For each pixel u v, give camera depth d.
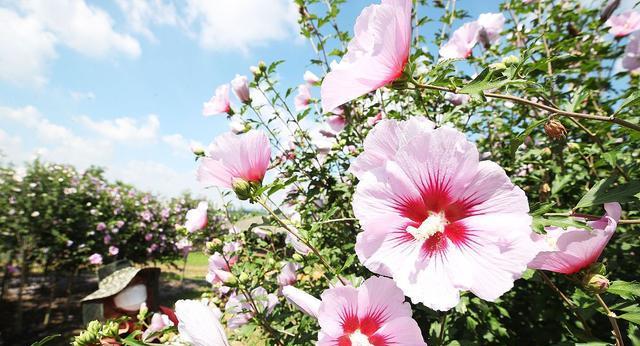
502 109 3.29
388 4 1.02
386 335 1.14
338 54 3.08
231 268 2.68
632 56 2.96
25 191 10.45
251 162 1.60
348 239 2.95
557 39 2.86
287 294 1.29
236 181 1.56
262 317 2.19
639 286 1.06
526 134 1.25
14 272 11.97
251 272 2.72
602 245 1.07
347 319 1.18
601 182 1.26
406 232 1.11
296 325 2.35
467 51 2.60
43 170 11.22
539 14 2.93
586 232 1.05
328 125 3.54
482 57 3.00
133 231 13.19
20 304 9.76
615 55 3.30
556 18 2.89
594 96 3.01
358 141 3.28
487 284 0.94
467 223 1.02
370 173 1.10
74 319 10.71
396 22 1.02
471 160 1.01
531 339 2.47
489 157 2.41
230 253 2.91
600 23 2.86
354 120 3.30
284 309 2.58
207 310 1.30
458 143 1.02
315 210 3.29
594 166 2.25
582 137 2.63
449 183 1.04
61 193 11.11
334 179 3.24
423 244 1.09
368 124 3.29
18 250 10.12
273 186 1.57
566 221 1.07
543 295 2.23
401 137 1.12
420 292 1.00
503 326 2.36
